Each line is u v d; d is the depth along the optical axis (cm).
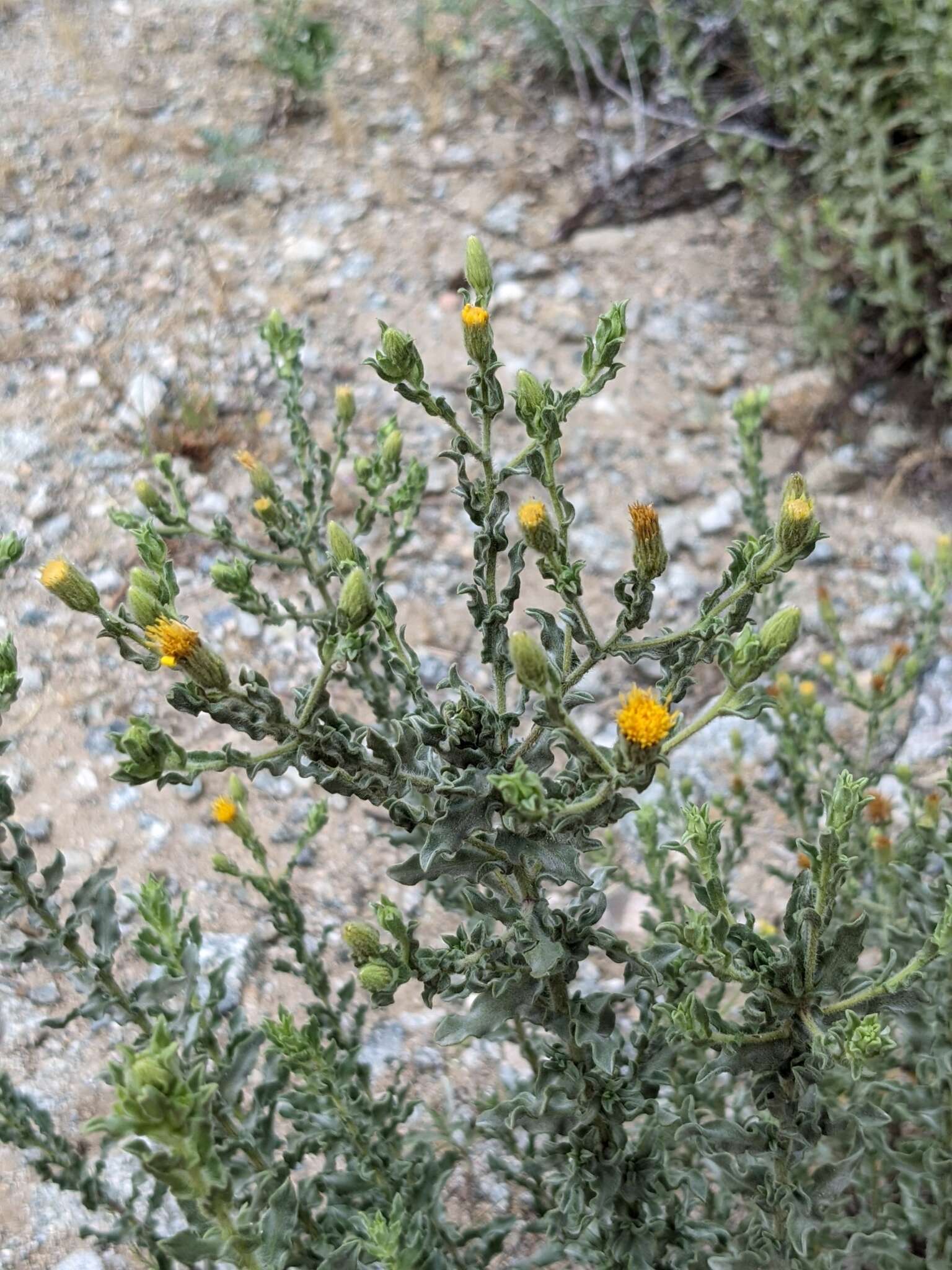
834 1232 41
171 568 30
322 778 28
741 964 31
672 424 82
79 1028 50
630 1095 34
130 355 82
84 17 115
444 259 92
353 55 113
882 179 79
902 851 47
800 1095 32
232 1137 34
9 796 33
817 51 82
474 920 43
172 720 64
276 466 77
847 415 82
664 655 30
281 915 47
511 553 30
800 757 53
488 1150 48
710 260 93
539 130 104
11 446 75
